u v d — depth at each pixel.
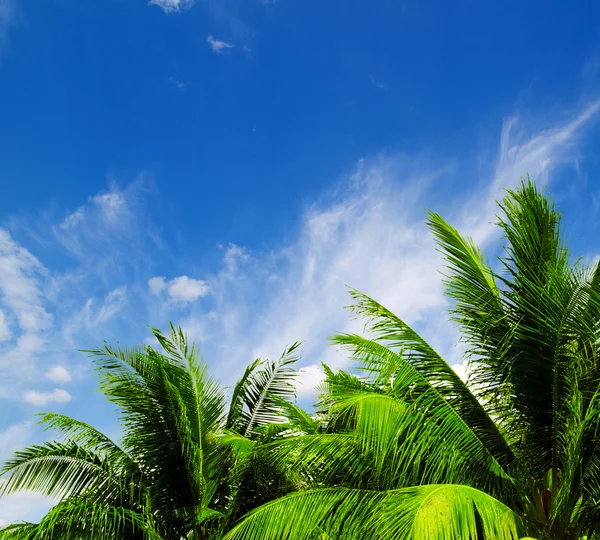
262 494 11.46
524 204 9.07
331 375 10.48
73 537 9.25
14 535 9.09
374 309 8.66
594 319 7.70
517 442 8.64
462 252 9.14
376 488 8.04
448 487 6.27
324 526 7.05
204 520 10.73
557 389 8.05
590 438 7.68
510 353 8.44
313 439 7.70
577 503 7.62
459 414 8.27
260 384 13.19
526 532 6.63
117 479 10.80
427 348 8.50
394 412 7.28
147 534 9.75
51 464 10.66
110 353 11.30
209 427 11.35
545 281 8.48
